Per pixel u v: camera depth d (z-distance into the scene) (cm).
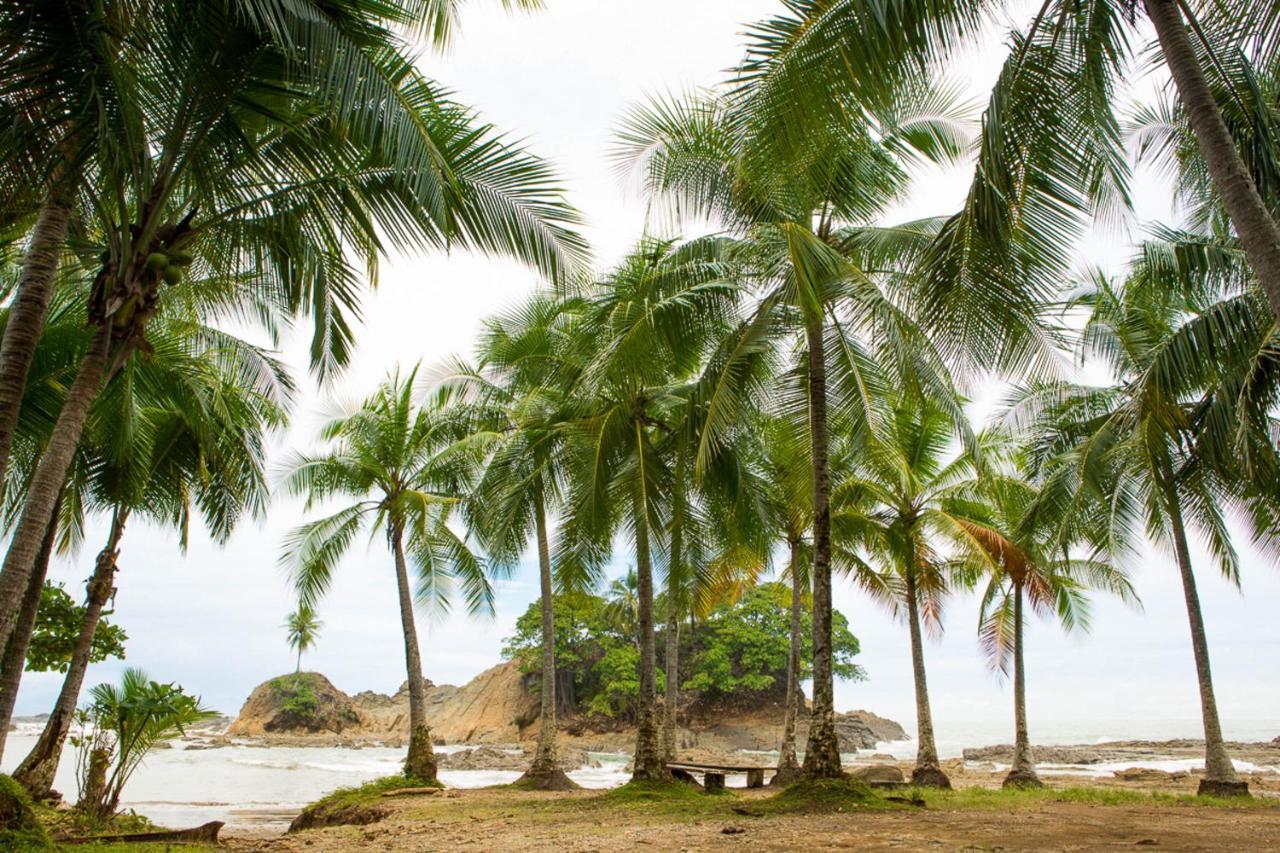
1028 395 1741
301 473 1922
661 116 1143
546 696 1783
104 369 612
